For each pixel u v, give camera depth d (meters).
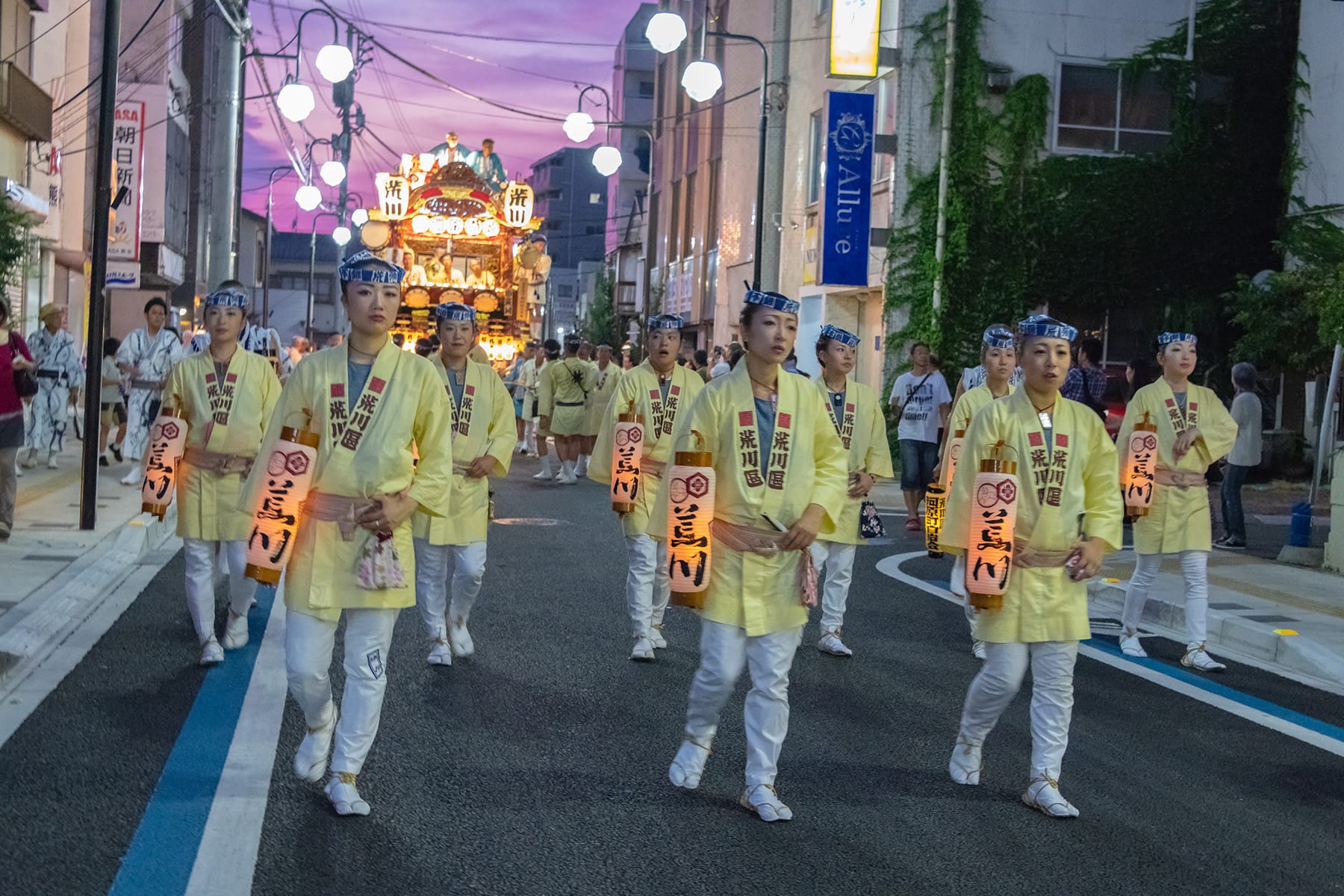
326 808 5.10
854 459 8.50
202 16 42.50
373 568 4.90
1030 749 6.35
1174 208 22.09
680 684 7.34
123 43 33.81
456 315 7.61
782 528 5.12
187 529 7.32
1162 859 4.93
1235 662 8.67
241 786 5.29
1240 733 6.82
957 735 6.46
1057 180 21.80
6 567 9.41
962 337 21.73
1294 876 4.83
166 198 35.50
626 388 8.20
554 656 7.94
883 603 10.26
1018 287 21.80
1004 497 5.24
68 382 16.27
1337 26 21.12
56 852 4.54
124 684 6.85
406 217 28.11
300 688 5.02
